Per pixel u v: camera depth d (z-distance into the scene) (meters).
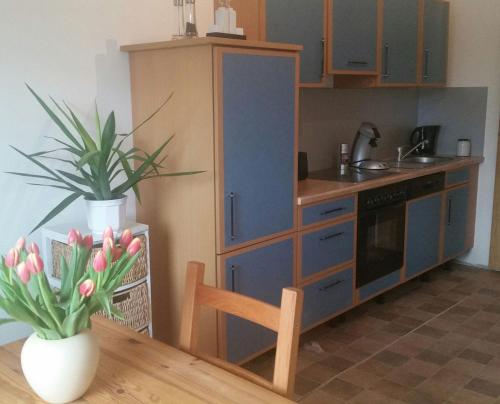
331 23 3.28
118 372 1.34
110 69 2.65
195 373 1.33
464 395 2.71
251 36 2.91
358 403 2.63
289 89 2.76
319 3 3.20
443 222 4.28
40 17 2.35
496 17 4.36
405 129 4.85
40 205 2.45
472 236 4.71
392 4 3.77
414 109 4.92
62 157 2.50
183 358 1.41
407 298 4.01
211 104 2.42
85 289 1.14
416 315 3.70
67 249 2.28
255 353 2.82
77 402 1.21
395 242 3.77
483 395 2.71
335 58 3.34
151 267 2.87
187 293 1.57
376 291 3.66
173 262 2.75
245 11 2.91
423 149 4.74
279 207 2.82
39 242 2.46
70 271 1.23
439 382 2.83
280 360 1.35
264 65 2.60
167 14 2.85
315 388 2.77
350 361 3.05
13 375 1.33
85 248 1.25
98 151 2.15
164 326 2.87
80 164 2.04
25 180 2.38
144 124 2.72
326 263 3.20
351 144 4.27
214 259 2.56
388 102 4.61
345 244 3.32
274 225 2.81
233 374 1.41
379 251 3.64
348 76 3.87
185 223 2.65
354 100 4.25
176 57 2.51
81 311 1.17
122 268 1.23
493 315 3.70
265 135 2.67
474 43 4.50
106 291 1.19
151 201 2.79
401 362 3.04
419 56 4.14
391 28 3.79
